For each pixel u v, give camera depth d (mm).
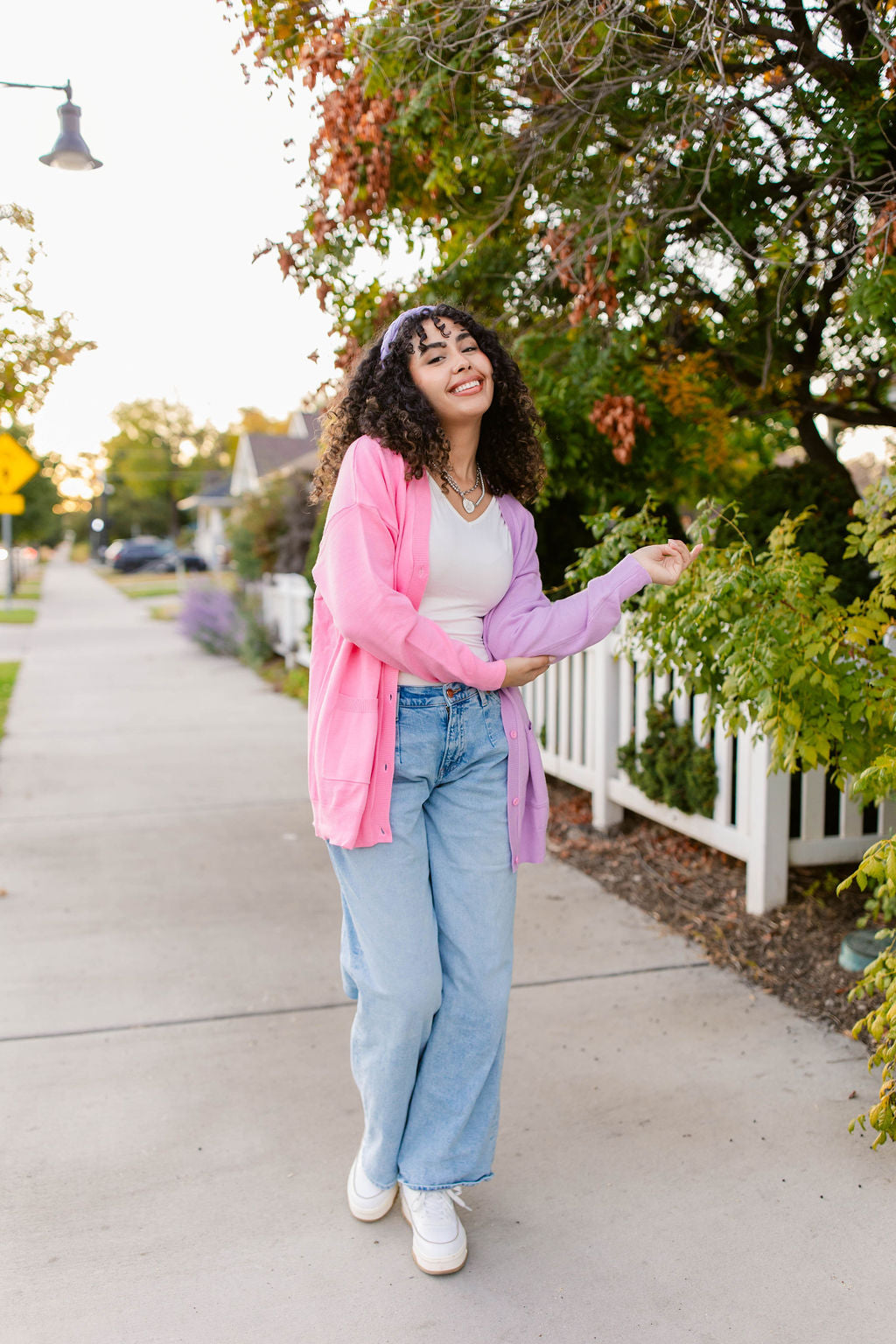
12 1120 2539
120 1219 2162
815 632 2646
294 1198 2229
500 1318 1870
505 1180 2281
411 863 1904
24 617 20562
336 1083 2711
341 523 1837
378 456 1875
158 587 35219
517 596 2021
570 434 4238
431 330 1924
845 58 2969
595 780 4762
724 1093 2607
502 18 3143
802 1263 1997
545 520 5305
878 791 2410
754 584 2670
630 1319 1861
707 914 3730
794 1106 2543
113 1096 2654
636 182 3344
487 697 1958
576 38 2920
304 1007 3166
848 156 3051
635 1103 2568
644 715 4355
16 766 6719
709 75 3055
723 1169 2301
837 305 3795
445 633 1928
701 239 3809
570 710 5098
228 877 4469
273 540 12789
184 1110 2582
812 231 3441
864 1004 3000
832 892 3711
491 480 2104
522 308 4227
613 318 3850
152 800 5816
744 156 3369
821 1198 2193
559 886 4168
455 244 4004
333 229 3764
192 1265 2020
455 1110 1975
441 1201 2014
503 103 3443
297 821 5383
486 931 1957
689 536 2971
